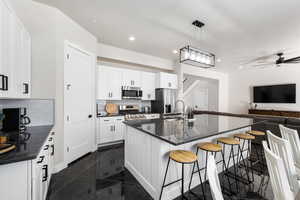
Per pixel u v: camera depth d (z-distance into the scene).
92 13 2.35
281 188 0.86
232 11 2.17
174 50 4.04
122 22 2.60
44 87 2.18
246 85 6.55
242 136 2.30
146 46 3.75
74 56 2.65
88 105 3.04
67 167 2.47
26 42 1.87
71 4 2.14
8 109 1.77
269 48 3.72
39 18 2.13
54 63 2.25
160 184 1.66
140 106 4.81
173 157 1.51
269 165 0.97
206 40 3.28
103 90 3.74
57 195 1.78
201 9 2.15
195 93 8.34
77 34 2.69
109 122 3.63
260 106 6.08
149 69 4.97
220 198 0.62
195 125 2.28
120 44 3.63
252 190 1.93
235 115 3.84
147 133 1.80
